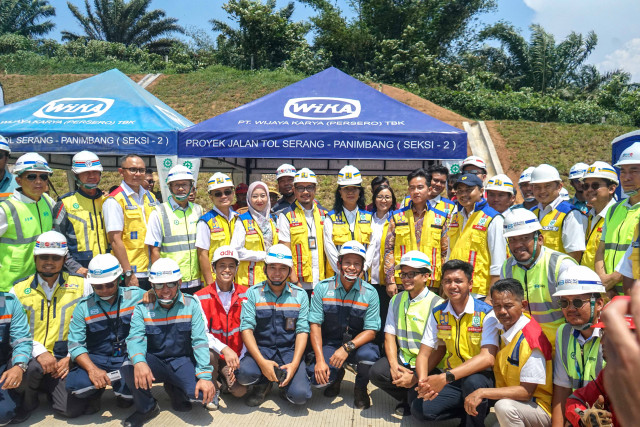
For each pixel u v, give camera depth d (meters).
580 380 3.27
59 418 4.14
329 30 33.28
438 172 5.83
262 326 4.48
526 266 3.85
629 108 26.70
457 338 3.98
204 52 35.06
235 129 6.17
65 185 15.45
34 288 4.29
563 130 21.14
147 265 5.29
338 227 5.37
